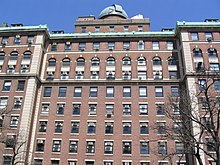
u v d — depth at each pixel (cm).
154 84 4441
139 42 4934
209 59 4419
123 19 6112
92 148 3978
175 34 4919
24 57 4700
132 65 4681
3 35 5000
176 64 4650
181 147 3862
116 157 3884
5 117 4103
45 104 4394
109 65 4719
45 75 4706
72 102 4372
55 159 3928
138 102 4288
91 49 4938
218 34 4662
